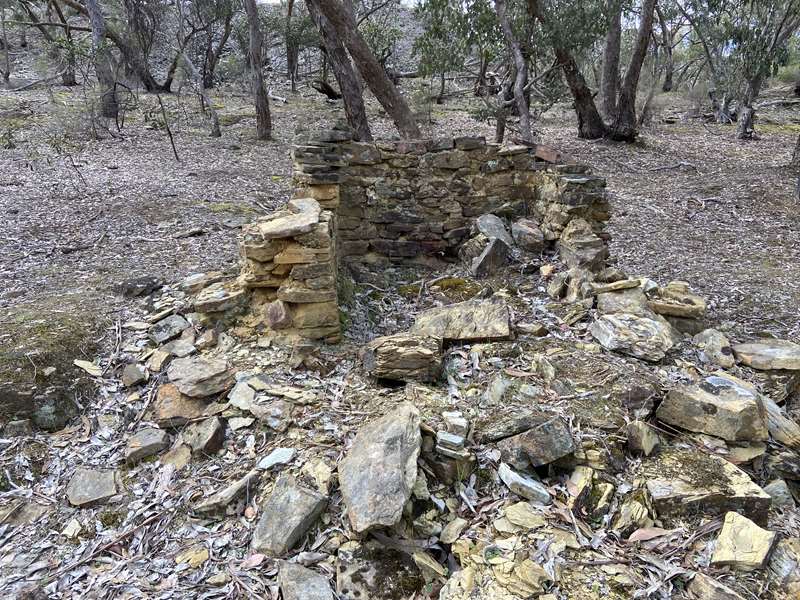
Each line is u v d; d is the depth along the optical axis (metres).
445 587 2.30
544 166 5.42
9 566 2.61
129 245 6.05
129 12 16.16
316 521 2.64
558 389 3.27
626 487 2.68
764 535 2.36
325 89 17.39
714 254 6.66
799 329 4.49
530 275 4.92
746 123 15.84
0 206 7.26
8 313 4.27
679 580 2.28
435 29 9.71
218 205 7.64
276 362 3.70
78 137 11.81
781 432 3.11
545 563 2.33
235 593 2.39
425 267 5.44
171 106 15.97
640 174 11.35
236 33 19.48
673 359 3.67
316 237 3.75
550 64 12.05
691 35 24.73
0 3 18.16
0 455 3.16
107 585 2.49
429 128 13.80
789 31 15.45
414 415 2.92
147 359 3.84
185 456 3.12
